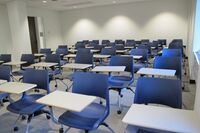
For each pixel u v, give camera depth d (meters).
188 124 1.35
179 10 9.13
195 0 5.00
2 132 2.71
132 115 1.50
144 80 2.02
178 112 1.54
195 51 4.82
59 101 1.80
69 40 12.28
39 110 2.55
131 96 3.94
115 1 9.29
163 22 9.58
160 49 7.32
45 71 2.68
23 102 2.60
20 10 7.95
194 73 4.54
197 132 1.25
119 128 2.68
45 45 11.17
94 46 7.89
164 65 3.54
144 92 2.01
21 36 8.06
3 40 8.76
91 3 9.55
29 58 5.18
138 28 10.20
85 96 1.93
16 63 4.74
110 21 10.81
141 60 4.96
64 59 5.96
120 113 3.16
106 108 2.17
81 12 11.51
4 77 3.11
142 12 9.95
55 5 9.59
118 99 3.64
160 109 1.59
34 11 10.20
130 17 10.27
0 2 8.07
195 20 4.88
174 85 1.88
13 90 2.25
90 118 2.04
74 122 1.95
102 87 2.21
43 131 2.68
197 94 1.61
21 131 2.71
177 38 9.41
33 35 10.72
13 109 2.41
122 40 9.85
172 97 1.88
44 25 10.97
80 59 4.54
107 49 5.66
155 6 9.60
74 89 2.36
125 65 3.70
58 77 5.14
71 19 11.90
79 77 2.36
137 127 1.74
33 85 2.45
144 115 1.49
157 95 1.96
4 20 8.74
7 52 8.96
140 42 8.91
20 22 7.97
